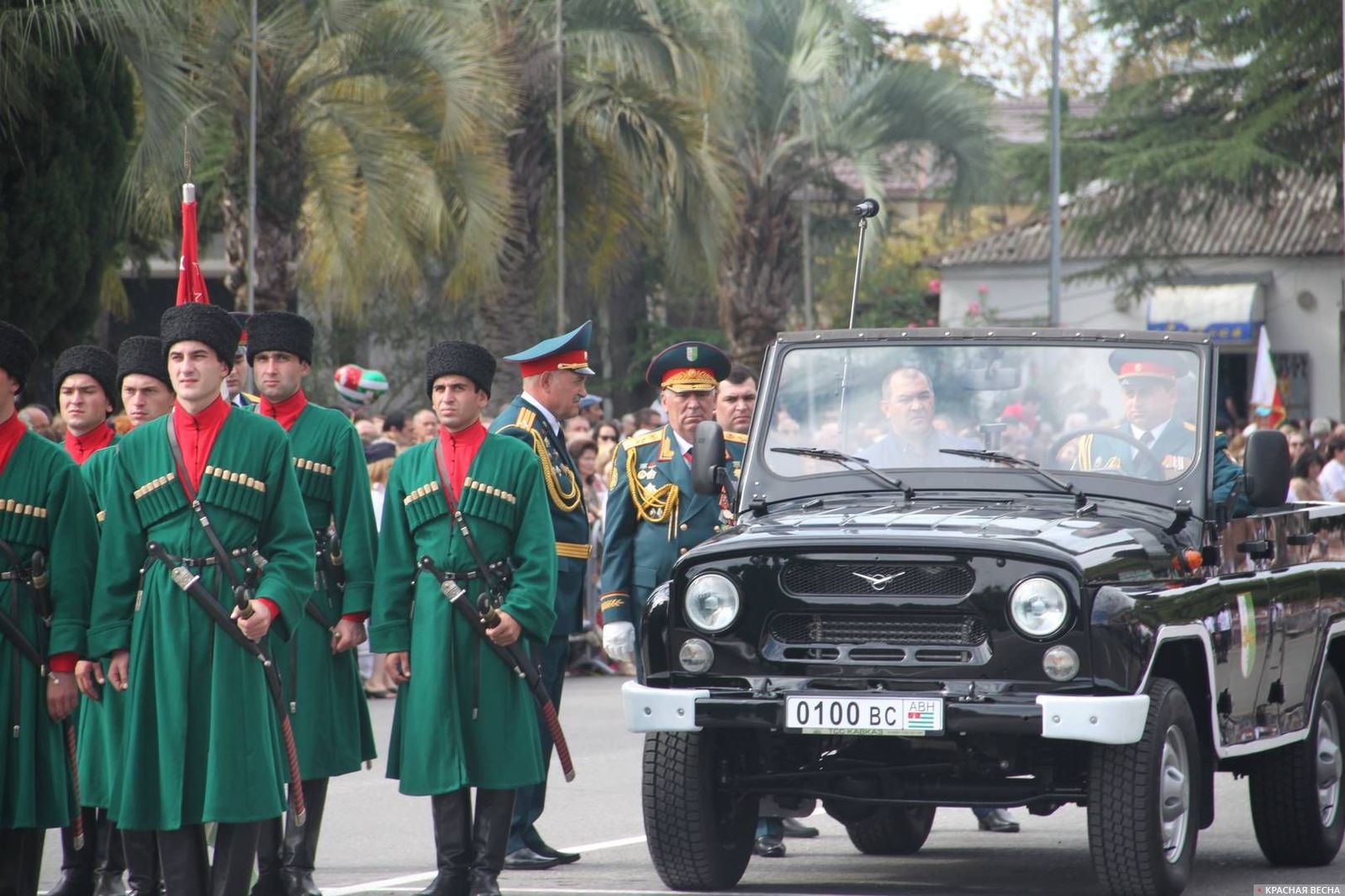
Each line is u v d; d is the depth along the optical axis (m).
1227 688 17.62
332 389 77.06
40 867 15.38
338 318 78.38
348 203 49.66
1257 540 18.80
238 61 46.62
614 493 20.36
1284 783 19.47
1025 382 18.52
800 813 18.55
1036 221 106.75
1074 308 103.75
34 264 37.75
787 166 69.69
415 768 16.59
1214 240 102.56
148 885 15.85
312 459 17.88
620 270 67.62
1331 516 21.23
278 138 47.28
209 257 83.94
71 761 15.09
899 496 18.28
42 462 14.86
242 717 14.45
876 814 19.47
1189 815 16.72
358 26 47.03
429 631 16.75
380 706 34.78
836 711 16.09
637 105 56.94
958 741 16.77
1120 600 15.88
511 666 16.80
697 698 16.53
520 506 17.08
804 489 18.61
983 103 72.12
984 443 18.41
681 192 57.28
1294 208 104.06
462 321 80.00
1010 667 15.91
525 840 19.59
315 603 17.67
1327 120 88.12
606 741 30.23
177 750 14.34
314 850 17.66
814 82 66.31
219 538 14.68
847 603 16.34
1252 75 88.00
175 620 14.47
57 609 14.73
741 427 21.02
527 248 60.22
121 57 39.25
